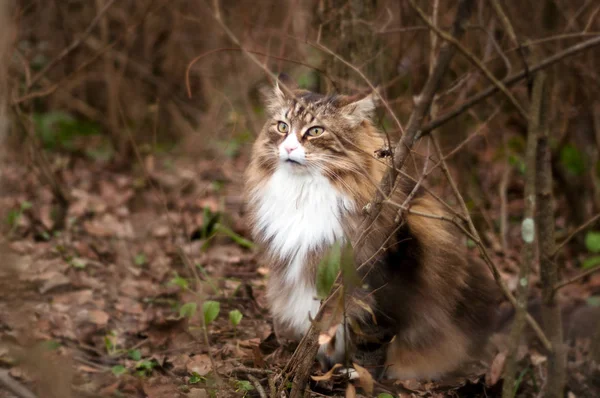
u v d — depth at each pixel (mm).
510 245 7391
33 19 9234
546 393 4242
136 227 7145
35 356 3725
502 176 7887
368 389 3916
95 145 9273
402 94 6938
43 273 5805
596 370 5145
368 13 5922
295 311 4598
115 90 8828
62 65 9266
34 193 7453
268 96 4914
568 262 7316
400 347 4770
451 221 3873
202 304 4715
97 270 6230
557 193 8148
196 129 9273
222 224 6887
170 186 7992
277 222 4562
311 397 4289
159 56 9508
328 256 3689
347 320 4301
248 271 6250
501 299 6188
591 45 3824
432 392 4742
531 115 3789
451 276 4871
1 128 5738
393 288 4496
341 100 4531
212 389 4219
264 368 4449
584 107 7469
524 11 7273
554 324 4176
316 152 4430
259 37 8047
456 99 6688
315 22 6465
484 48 6930
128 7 9227
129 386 4465
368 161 4480
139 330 5309
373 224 4090
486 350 5344
